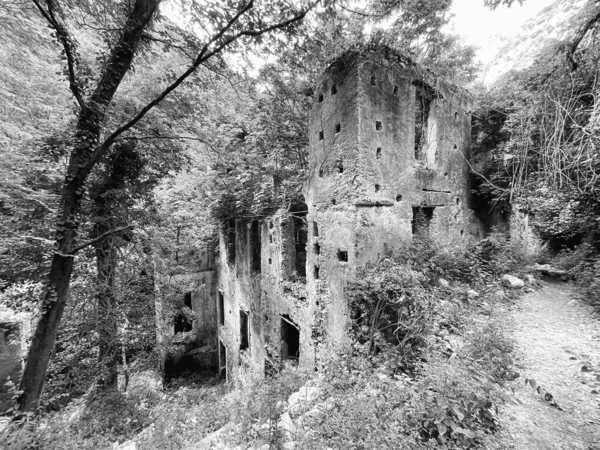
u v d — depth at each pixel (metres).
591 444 2.99
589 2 4.19
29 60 8.08
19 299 8.02
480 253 8.79
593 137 4.05
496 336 4.75
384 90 6.63
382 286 5.52
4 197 6.65
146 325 10.10
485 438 2.99
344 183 6.50
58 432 5.75
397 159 6.98
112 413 7.54
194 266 14.84
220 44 6.61
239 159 10.88
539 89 5.10
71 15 6.78
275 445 3.16
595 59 4.11
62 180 7.71
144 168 9.64
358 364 4.71
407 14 8.30
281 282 8.77
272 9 6.40
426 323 5.08
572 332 5.34
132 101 8.58
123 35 6.52
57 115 8.42
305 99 9.99
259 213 10.24
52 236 6.21
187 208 13.02
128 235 9.21
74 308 8.16
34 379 5.86
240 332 11.99
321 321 6.94
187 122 10.34
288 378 6.50
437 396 3.26
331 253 6.82
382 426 3.09
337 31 7.52
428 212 8.49
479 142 10.05
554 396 3.73
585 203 8.02
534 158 6.11
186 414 7.08
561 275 8.09
